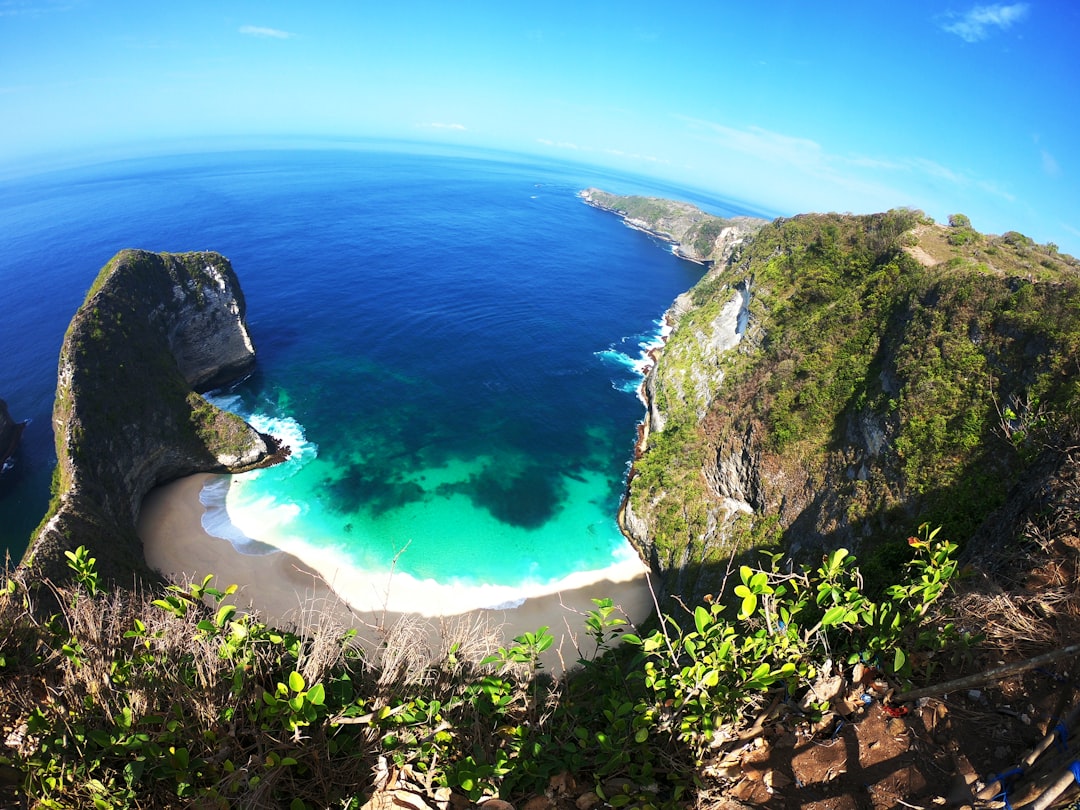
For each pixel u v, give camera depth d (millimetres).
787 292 57438
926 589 8188
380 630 8562
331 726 7137
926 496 27484
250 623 7555
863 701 7547
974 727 6918
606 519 53031
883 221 56156
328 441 60438
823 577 8859
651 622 40625
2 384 68938
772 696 7676
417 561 45719
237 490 52156
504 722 7770
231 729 6684
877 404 34750
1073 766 5402
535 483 57031
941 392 30625
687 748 7203
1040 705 6992
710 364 63125
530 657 8273
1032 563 9859
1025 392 26844
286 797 6719
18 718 7555
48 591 18375
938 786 6387
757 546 38844
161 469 51781
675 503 49000
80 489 41469
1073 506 10500
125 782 6570
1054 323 27672
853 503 31922
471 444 62250
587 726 7957
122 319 54094
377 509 51094
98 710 7121
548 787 7117
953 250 47781
